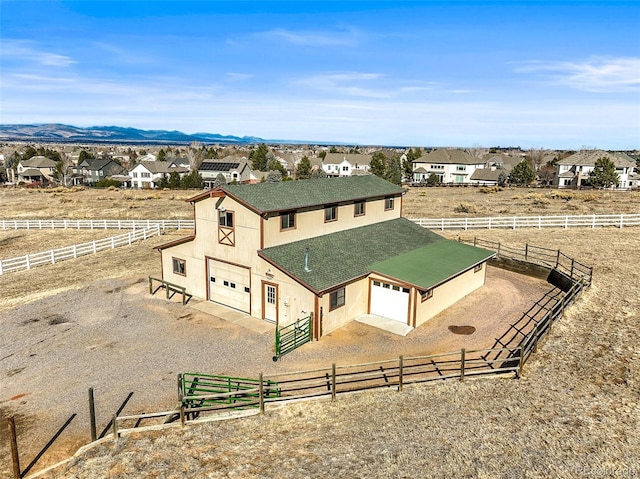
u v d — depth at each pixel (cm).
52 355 1852
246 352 1877
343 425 1296
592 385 1447
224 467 1130
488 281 2842
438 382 1523
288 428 1297
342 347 1920
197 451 1202
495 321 2183
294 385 1611
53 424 1402
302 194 2483
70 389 1598
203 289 2508
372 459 1130
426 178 10250
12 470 1200
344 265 2239
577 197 6269
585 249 3341
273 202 2252
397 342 1966
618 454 1106
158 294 2603
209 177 10531
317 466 1115
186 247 2544
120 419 1380
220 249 2367
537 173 10488
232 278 2350
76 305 2427
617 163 8425
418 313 2130
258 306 2242
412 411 1348
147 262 3325
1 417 1438
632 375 1496
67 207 6362
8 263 3092
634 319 1973
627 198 6088
